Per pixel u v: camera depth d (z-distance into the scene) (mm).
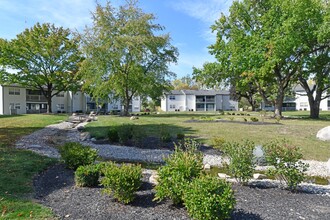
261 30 24734
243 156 6332
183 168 4809
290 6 22141
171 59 35031
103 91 30828
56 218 4129
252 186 6320
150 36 30906
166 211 4484
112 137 13797
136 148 12305
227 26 27031
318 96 26906
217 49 27500
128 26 29781
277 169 6059
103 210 4516
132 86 31531
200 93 73250
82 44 29625
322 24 21328
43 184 6023
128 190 4758
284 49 21750
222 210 3820
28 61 36281
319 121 21984
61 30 38000
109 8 29703
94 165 6258
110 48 29422
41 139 13500
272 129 16844
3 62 34312
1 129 16719
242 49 24750
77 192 5457
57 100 50406
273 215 4410
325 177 8414
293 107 70375
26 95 45312
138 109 59438
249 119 24703
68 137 15219
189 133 15531
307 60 23703
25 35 36344
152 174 6949
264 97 27453
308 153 11031
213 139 12805
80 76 35219
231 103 74188
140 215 4320
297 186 6355
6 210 4293
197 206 3844
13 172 6621
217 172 8461
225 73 27531
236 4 26234
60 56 37688
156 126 18641
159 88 34531
